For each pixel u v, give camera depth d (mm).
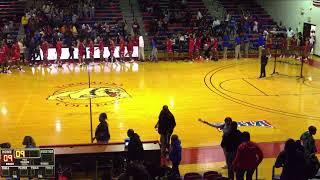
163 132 13734
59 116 17688
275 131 16266
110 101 19500
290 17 32719
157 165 11406
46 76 24078
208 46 28859
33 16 30891
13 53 25750
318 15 29375
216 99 19938
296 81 23141
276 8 34344
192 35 29188
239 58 29375
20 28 31141
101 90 21125
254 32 32719
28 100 19703
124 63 27578
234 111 18344
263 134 15961
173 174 10141
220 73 24953
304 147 11273
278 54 30188
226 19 33188
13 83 22625
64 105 18984
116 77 23766
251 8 35688
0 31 29562
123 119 17297
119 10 33688
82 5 32469
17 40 28141
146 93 20734
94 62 27734
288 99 20000
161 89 21438
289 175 9508
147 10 33625
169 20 32750
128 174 9078
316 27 29719
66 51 28188
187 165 13562
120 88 21531
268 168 13328
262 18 34781
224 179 9852
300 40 29656
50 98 19953
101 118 13031
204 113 18062
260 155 10469
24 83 22594
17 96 20297
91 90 21125
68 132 16000
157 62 27984
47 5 32344
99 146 12398
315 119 17469
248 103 19406
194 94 20672
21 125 16734
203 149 14750
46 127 16516
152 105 18969
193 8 34875
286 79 23547
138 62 27938
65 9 32625
